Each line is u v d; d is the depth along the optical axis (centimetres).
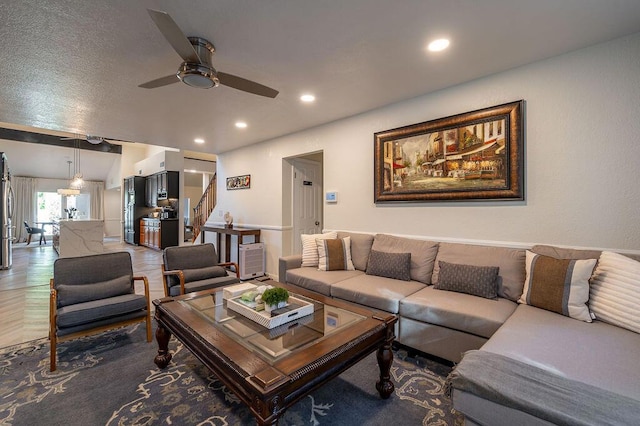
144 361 236
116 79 267
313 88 295
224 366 148
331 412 179
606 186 220
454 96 292
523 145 253
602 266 193
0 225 587
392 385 194
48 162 1014
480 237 280
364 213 372
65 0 166
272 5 174
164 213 837
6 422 169
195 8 176
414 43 217
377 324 189
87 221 555
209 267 348
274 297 197
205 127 429
